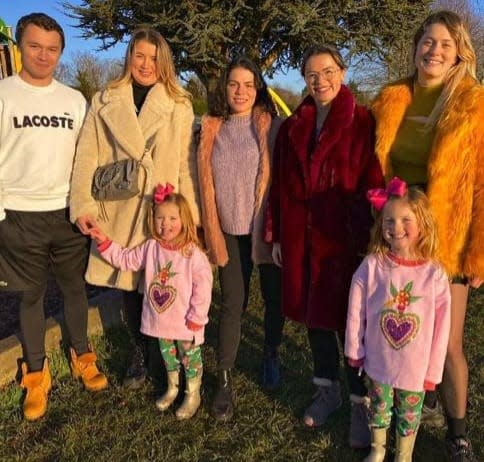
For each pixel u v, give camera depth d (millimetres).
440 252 2330
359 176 2512
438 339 2281
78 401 3131
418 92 2469
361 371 2523
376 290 2379
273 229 2795
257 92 2904
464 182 2264
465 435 2584
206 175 2887
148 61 2875
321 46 2520
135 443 2775
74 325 3289
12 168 2842
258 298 4656
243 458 2652
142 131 2885
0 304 4520
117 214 2971
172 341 2941
